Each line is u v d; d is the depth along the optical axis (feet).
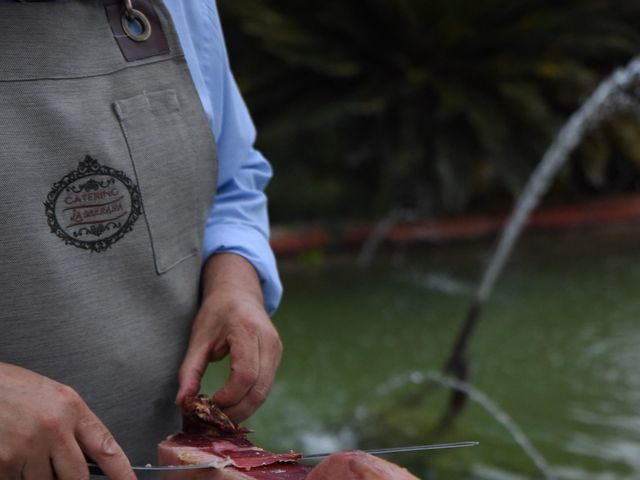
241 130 5.61
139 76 4.66
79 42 4.46
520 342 18.57
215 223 5.57
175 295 4.86
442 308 20.86
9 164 4.17
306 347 18.35
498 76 28.43
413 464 12.69
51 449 3.80
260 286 5.49
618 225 27.96
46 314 4.30
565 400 15.60
